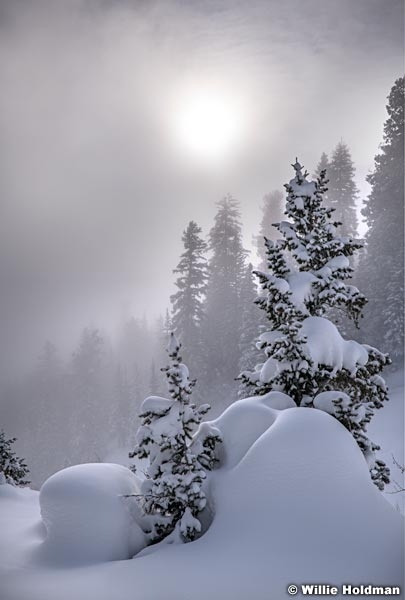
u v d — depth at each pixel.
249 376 11.64
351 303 11.16
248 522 7.79
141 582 6.79
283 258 11.49
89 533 8.34
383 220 42.50
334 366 10.48
